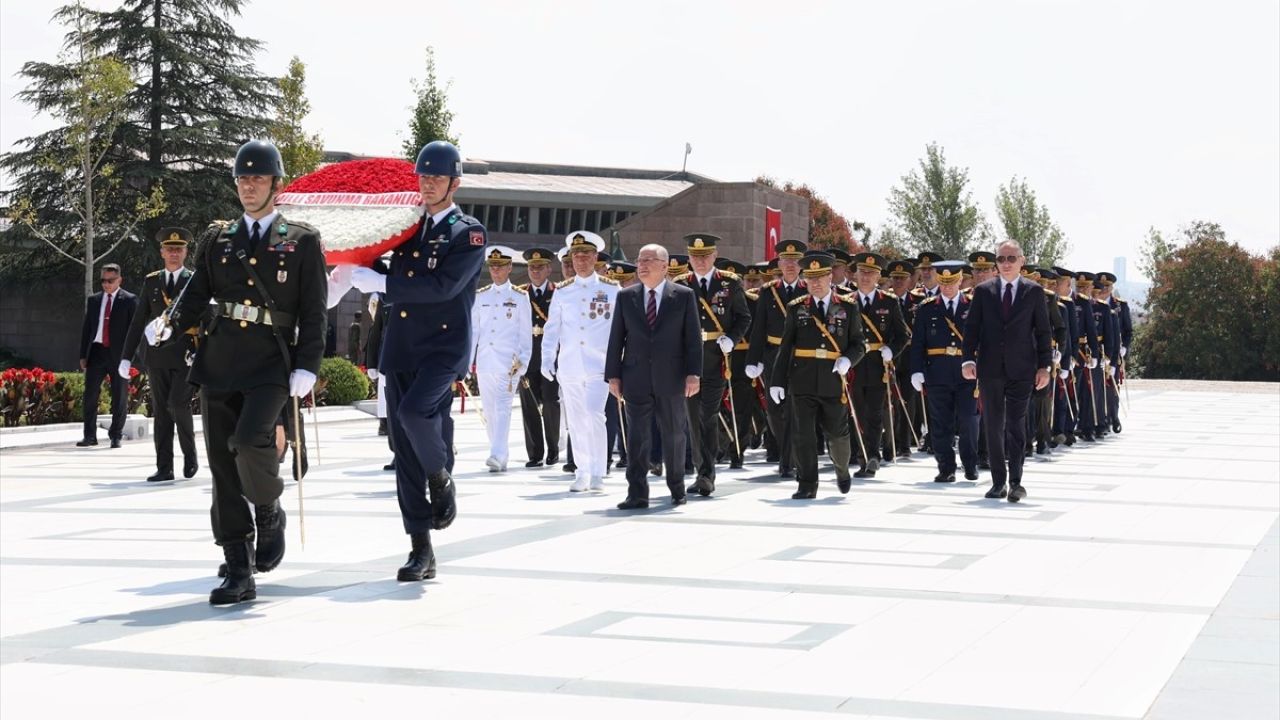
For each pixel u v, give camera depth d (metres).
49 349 51.66
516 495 14.60
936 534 11.70
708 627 7.91
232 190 48.84
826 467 18.12
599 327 14.88
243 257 8.62
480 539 11.30
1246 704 6.35
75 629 7.88
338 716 6.08
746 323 15.57
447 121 42.59
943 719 6.04
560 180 69.50
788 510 13.35
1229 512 13.38
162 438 16.16
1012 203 79.56
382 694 6.43
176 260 15.59
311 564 10.12
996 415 14.32
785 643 7.52
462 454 20.05
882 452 19.00
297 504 13.86
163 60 48.91
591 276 15.01
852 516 12.90
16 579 9.55
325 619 8.12
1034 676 6.83
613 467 17.92
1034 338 14.33
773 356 17.45
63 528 12.18
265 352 8.62
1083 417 23.50
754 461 19.00
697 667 6.96
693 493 14.70
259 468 8.59
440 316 9.34
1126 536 11.66
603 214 66.31
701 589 9.08
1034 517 12.91
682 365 13.53
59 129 47.53
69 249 48.75
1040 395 20.06
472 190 63.38
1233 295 67.25
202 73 50.12
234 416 8.73
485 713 6.12
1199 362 67.25
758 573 9.70
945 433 16.27
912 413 19.78
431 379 9.23
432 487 9.45
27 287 50.56
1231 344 66.94
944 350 16.20
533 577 9.52
